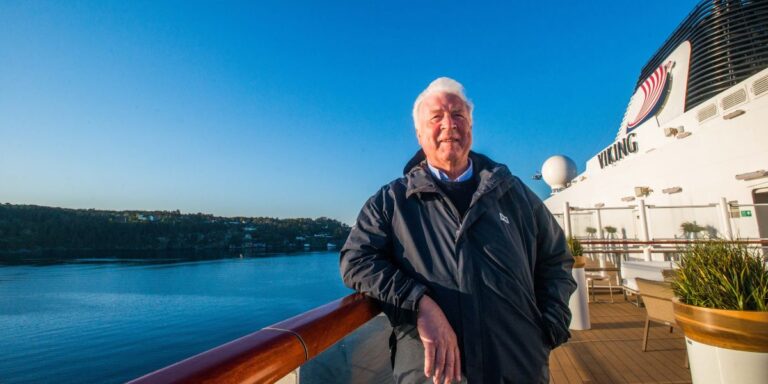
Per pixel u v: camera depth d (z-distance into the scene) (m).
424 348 1.32
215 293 66.88
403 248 1.49
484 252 1.42
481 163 1.78
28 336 45.53
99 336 45.34
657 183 14.11
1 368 36.19
